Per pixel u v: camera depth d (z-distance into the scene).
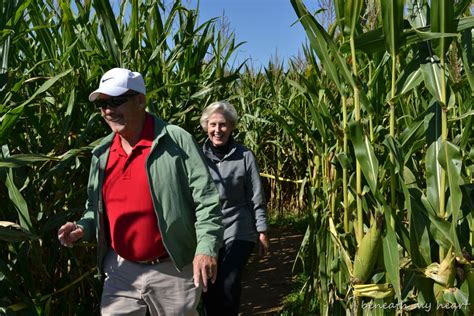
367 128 3.21
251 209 4.08
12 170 3.20
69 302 3.91
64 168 3.56
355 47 2.95
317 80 4.20
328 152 3.88
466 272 2.86
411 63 2.96
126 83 2.65
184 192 2.79
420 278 2.97
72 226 2.87
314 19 2.92
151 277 2.81
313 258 4.19
